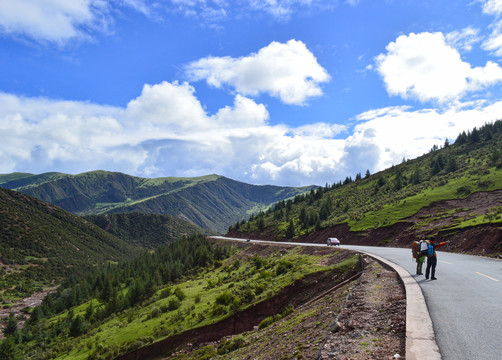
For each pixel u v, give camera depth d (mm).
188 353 30734
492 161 88125
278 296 31984
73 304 110562
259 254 74375
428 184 91938
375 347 7211
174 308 51594
